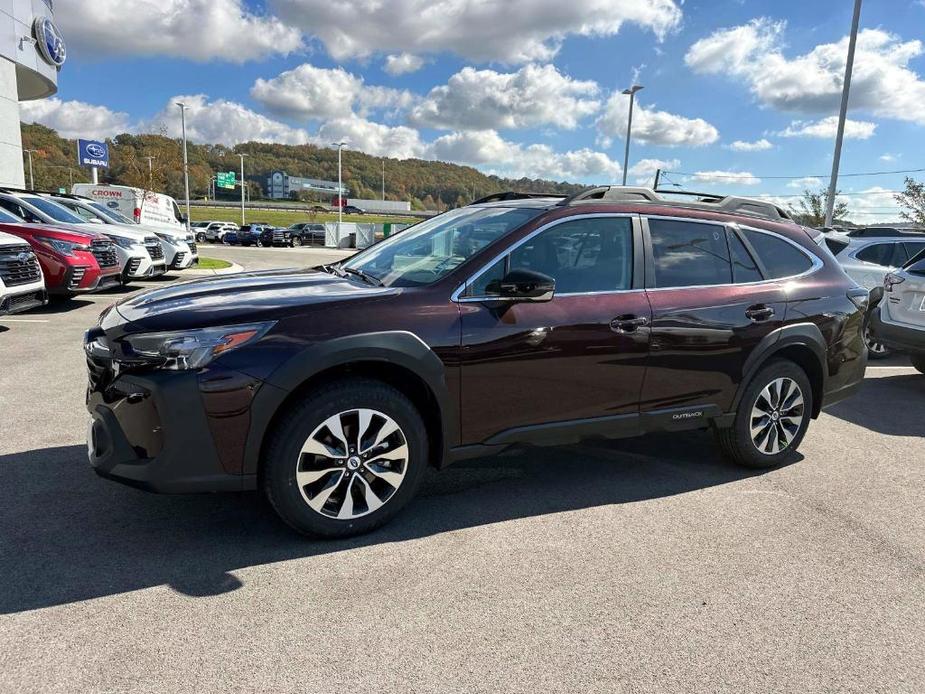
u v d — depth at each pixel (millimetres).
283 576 2869
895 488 4145
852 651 2508
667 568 3064
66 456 4121
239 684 2191
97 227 11891
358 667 2299
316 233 48719
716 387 4012
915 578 3059
